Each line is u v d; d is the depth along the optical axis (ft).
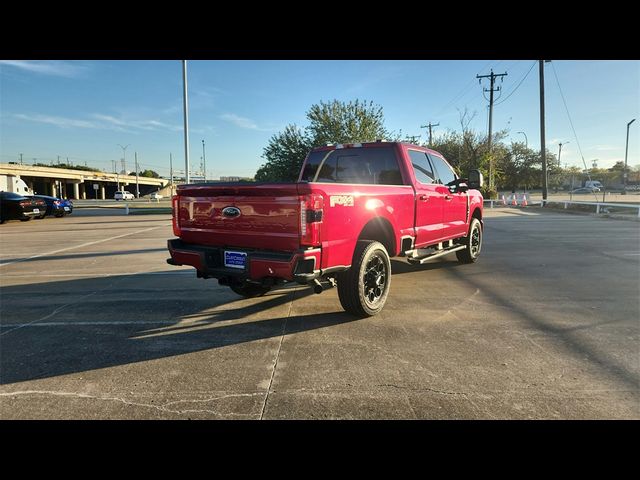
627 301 18.83
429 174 22.74
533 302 18.71
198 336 14.66
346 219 14.79
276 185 13.66
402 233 18.63
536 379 11.15
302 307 18.22
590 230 49.75
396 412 9.60
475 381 11.07
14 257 33.27
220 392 10.60
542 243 38.32
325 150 22.65
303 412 9.63
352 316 16.71
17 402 10.21
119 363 12.43
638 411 9.55
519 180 242.17
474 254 28.60
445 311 17.37
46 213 78.07
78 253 35.17
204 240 16.10
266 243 14.33
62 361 12.62
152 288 22.20
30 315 17.40
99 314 17.46
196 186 15.88
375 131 113.70
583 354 12.80
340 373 11.60
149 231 54.85
